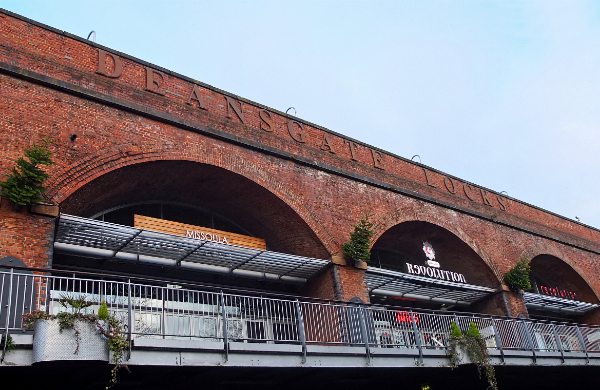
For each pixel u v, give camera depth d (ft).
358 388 43.68
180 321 41.27
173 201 47.55
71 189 35.53
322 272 48.42
